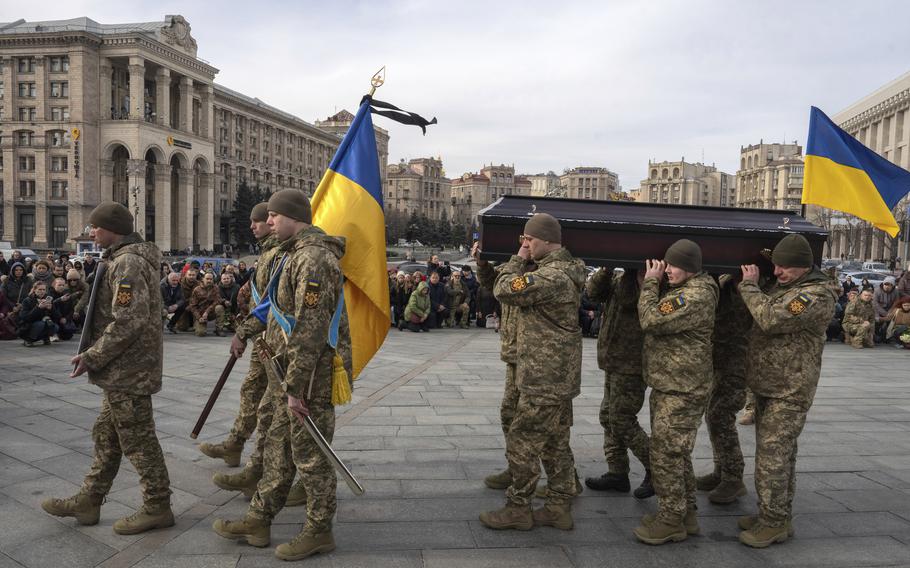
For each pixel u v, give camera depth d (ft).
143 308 11.41
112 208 11.84
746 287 12.75
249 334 14.19
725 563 11.63
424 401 24.17
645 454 14.53
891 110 213.46
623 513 13.91
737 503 14.80
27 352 33.24
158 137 214.48
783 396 12.43
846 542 12.60
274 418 11.59
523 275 12.25
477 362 34.45
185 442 18.03
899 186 18.83
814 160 18.66
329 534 11.47
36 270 38.83
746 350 14.05
